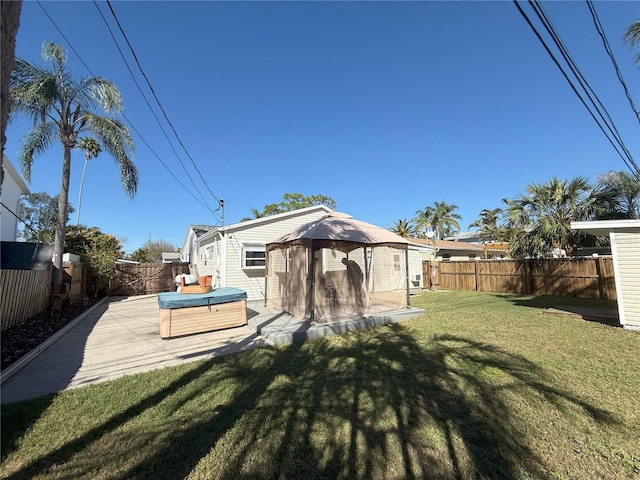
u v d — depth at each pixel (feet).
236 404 10.52
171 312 19.83
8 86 5.93
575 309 29.04
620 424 9.12
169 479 6.97
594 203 37.86
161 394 11.30
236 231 36.78
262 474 7.14
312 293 22.20
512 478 7.00
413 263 55.93
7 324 21.25
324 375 13.15
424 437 8.54
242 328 22.29
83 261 42.88
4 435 8.65
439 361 14.79
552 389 11.51
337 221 27.07
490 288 48.47
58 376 13.21
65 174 30.27
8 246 26.53
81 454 7.84
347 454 7.83
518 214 43.83
